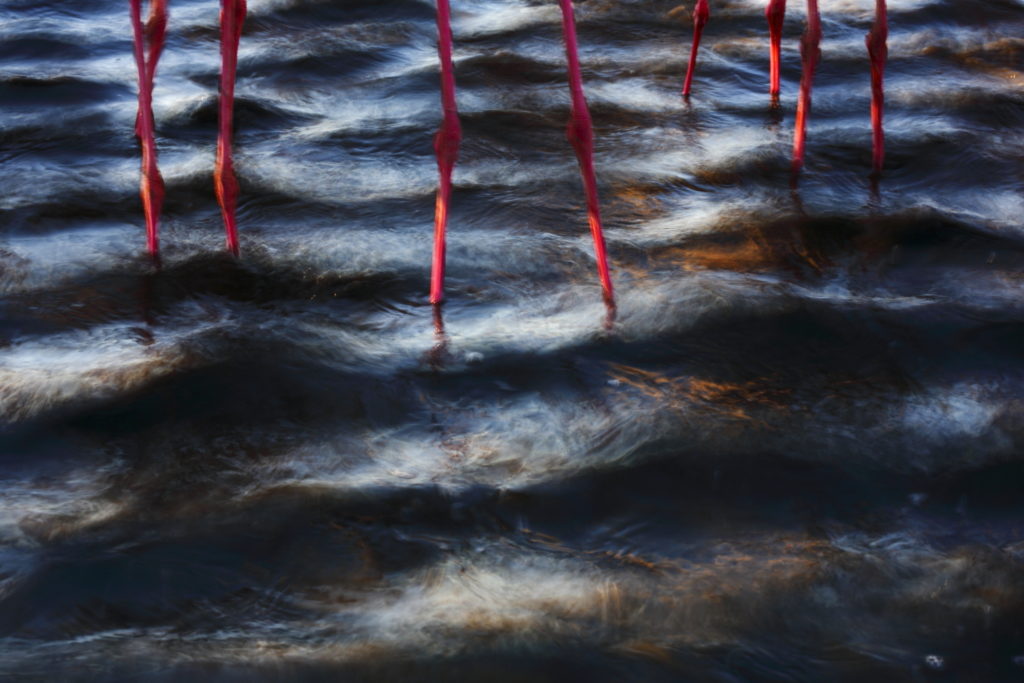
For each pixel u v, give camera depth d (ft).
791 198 19.81
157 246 17.48
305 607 9.93
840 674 9.19
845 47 28.73
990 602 10.03
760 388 13.69
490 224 18.65
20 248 17.42
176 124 23.30
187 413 12.94
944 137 22.59
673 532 11.07
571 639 9.53
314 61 27.45
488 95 25.08
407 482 11.80
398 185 20.29
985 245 17.83
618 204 19.54
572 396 13.51
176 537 10.82
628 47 28.96
